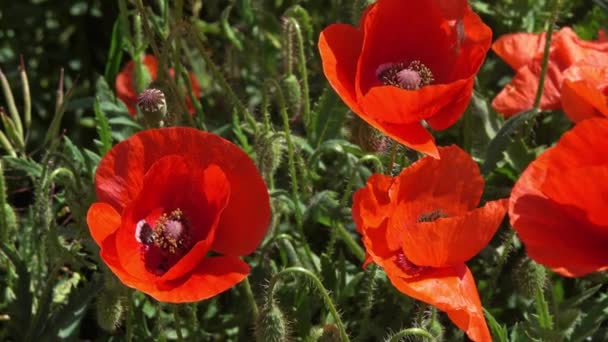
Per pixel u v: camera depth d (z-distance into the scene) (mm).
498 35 5523
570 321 3879
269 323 3529
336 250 4652
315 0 6008
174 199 3459
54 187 4777
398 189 3295
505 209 3082
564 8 5543
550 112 5102
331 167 4852
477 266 4531
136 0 4336
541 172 3236
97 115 4480
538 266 3752
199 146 3404
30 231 4574
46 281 4309
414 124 3496
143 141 3406
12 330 4098
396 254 3311
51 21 6961
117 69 5320
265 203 3381
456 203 3379
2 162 5031
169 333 4332
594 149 3104
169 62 5312
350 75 3707
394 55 3830
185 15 5672
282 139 4590
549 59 4484
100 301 3775
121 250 3217
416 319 3783
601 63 4387
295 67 5578
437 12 3709
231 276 3250
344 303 4293
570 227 3143
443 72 3793
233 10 6305
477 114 4672
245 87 5719
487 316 3766
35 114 6719
